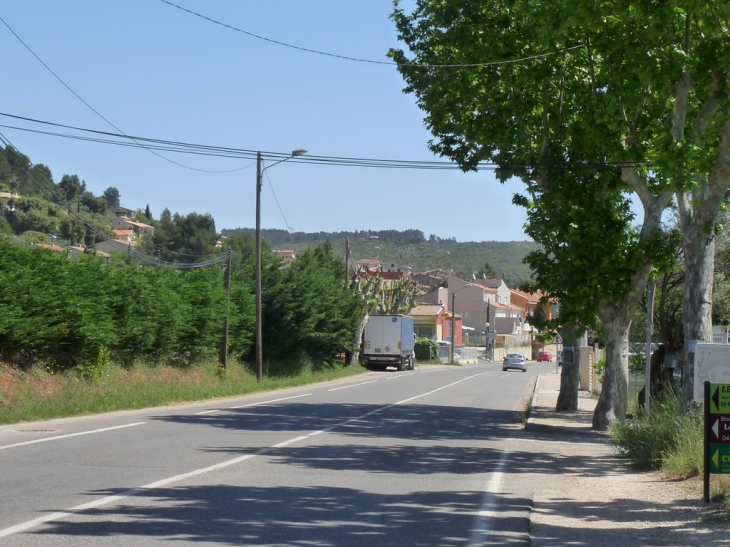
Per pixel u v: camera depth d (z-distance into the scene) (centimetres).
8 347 2286
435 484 1152
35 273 2348
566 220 2069
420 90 2434
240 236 8038
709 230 1739
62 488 1001
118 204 13212
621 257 2003
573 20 1697
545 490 1128
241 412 2297
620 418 2091
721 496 1012
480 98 2292
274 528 822
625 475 1298
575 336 2147
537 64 2144
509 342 12156
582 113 2064
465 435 1917
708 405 996
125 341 2917
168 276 3275
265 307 4381
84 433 1622
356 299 5562
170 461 1266
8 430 1669
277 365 4578
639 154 1933
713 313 2767
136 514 862
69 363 2566
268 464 1278
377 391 3694
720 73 1667
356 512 924
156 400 2544
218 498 972
